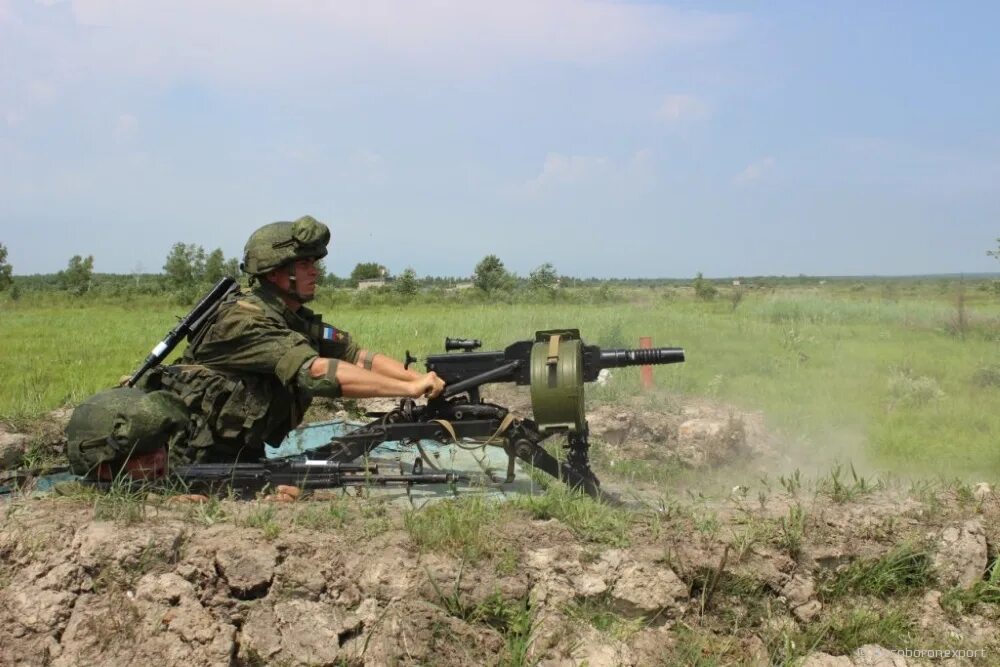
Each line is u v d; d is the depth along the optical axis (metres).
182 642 3.76
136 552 3.97
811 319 21.20
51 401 8.42
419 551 4.17
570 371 5.01
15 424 6.75
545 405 5.03
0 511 4.39
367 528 4.31
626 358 5.29
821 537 4.67
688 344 14.79
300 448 6.70
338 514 4.43
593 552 4.30
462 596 3.99
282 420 5.49
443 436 5.38
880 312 22.59
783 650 4.26
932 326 19.98
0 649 3.79
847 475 7.36
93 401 4.67
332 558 4.08
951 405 10.55
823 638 4.40
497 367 5.42
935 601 4.66
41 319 27.09
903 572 4.69
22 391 9.23
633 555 4.32
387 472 5.89
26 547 4.04
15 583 3.96
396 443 7.06
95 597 3.92
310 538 4.16
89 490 4.55
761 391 10.62
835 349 14.98
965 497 5.23
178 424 4.78
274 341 5.12
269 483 4.90
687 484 6.96
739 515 4.79
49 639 3.81
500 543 4.27
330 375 5.02
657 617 4.23
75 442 4.64
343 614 3.96
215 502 4.47
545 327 16.31
